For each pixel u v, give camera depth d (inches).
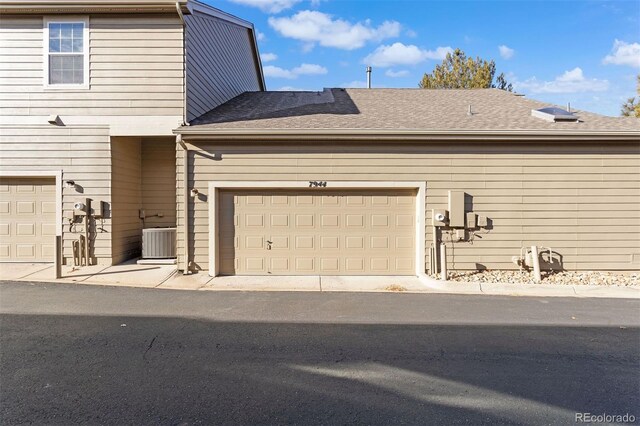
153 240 441.7
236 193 410.9
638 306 297.9
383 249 413.7
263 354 201.3
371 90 657.6
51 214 435.5
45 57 422.6
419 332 237.0
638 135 395.9
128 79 424.2
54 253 410.9
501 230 410.3
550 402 154.7
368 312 279.0
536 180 409.7
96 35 423.8
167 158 511.5
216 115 469.1
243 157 405.1
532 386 167.9
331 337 227.1
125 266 426.9
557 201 410.0
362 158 406.9
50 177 431.2
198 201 404.5
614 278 386.9
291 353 202.8
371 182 406.9
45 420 139.6
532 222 410.3
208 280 384.2
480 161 408.5
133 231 483.8
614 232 409.7
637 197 409.1
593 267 409.7
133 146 483.8
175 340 220.1
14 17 422.6
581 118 452.8
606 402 155.0
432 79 1190.3
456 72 1167.6
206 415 143.8
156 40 425.1
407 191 413.7
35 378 172.2
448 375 178.2
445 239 410.0
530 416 144.7
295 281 385.7
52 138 424.8
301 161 406.0
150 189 509.0
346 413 145.7
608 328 245.8
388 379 173.9
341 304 300.7
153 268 420.5
